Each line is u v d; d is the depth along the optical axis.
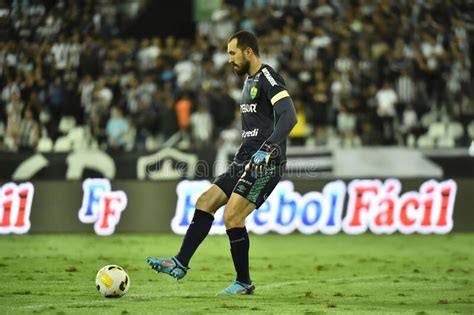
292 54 65.06
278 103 22.77
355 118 60.59
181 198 49.97
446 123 60.12
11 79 63.84
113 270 23.55
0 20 68.19
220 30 72.62
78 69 65.25
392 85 62.50
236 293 24.09
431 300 23.53
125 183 50.06
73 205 49.88
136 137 61.25
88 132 61.84
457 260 36.62
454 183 50.09
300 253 39.50
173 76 64.31
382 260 36.50
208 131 60.28
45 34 67.94
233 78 64.44
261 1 73.12
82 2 69.94
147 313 20.03
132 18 76.00
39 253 38.88
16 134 62.28
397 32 65.50
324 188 50.03
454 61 63.56
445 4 66.00
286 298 23.61
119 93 63.09
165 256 37.91
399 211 49.94
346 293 25.17
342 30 66.62
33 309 20.84
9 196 49.25
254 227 49.88
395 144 60.28
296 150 52.84
